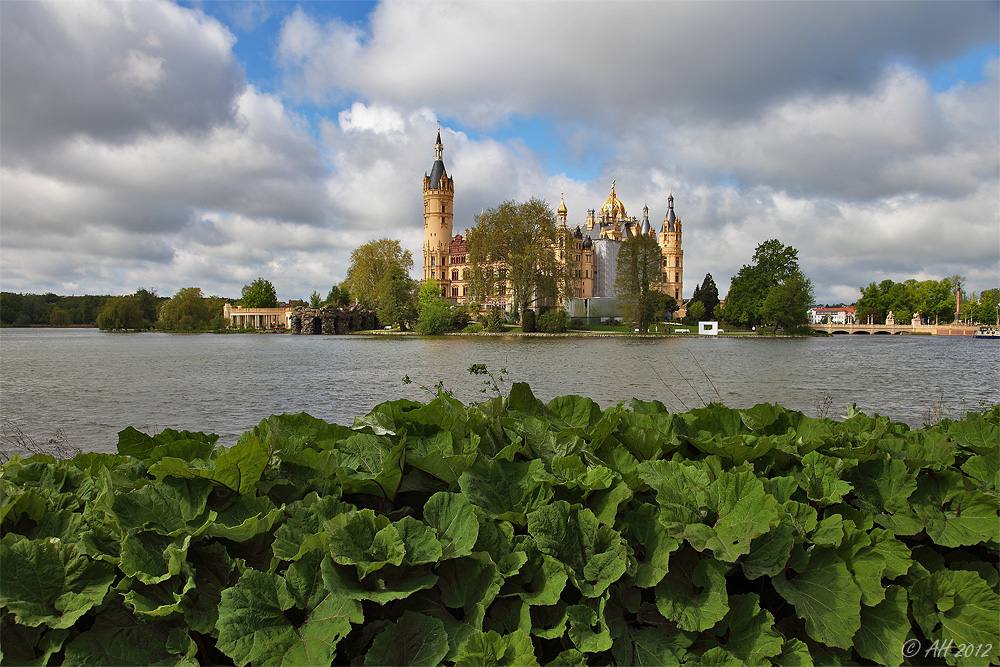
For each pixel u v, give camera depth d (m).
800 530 2.22
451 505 2.17
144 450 2.98
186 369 37.16
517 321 110.31
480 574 2.02
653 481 2.35
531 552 2.10
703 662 1.95
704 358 45.03
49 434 16.30
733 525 2.14
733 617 2.08
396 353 52.84
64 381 30.08
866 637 2.15
